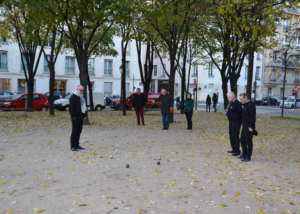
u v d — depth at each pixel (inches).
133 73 1804.9
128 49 1782.7
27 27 568.4
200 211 156.1
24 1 429.7
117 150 316.8
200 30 718.5
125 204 163.6
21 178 208.8
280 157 304.8
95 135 418.9
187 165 259.3
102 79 1707.7
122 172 230.8
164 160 276.2
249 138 281.1
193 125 588.7
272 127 590.9
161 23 551.5
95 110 981.8
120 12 473.7
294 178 225.3
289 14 1831.9
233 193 187.3
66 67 1596.9
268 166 264.4
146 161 270.1
